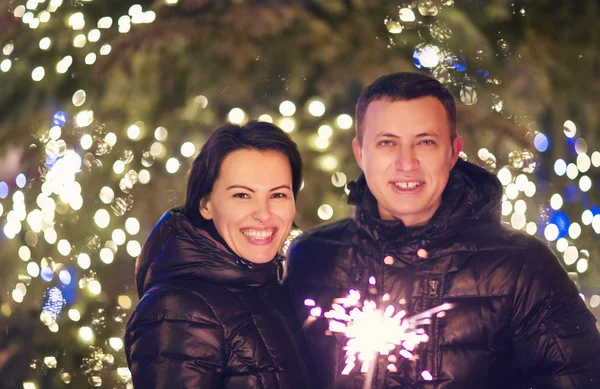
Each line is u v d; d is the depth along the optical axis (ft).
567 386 7.02
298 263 8.13
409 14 13.33
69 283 13.71
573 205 15.64
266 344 6.91
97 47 13.69
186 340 6.65
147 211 13.30
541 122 15.30
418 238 7.49
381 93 7.60
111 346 13.44
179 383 6.54
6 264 14.52
